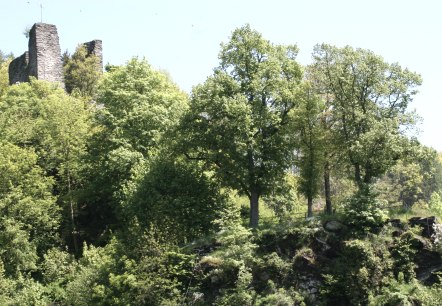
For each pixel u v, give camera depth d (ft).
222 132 136.36
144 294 108.99
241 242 115.96
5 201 143.02
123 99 173.47
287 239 122.31
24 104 205.46
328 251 119.75
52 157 173.68
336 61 143.43
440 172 240.53
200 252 123.24
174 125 146.51
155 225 123.65
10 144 158.40
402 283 113.29
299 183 148.56
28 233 141.79
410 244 119.14
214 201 140.77
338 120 144.66
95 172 166.50
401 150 130.21
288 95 137.80
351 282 112.47
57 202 171.22
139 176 145.07
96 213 178.09
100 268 119.03
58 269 138.72
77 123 178.29
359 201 124.47
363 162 133.18
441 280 111.45
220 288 115.55
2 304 121.19
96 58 266.36
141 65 183.93
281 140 138.72
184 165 146.41
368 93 141.08
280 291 112.27
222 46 144.15
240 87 139.54
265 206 172.24
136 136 164.45
